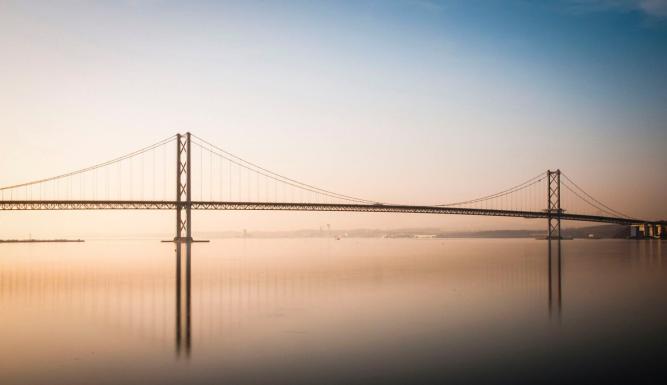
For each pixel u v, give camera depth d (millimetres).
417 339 18484
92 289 32438
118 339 18797
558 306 25047
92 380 14508
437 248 109062
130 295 29594
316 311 23922
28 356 16719
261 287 33031
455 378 14375
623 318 21953
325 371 15023
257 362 15922
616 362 15656
